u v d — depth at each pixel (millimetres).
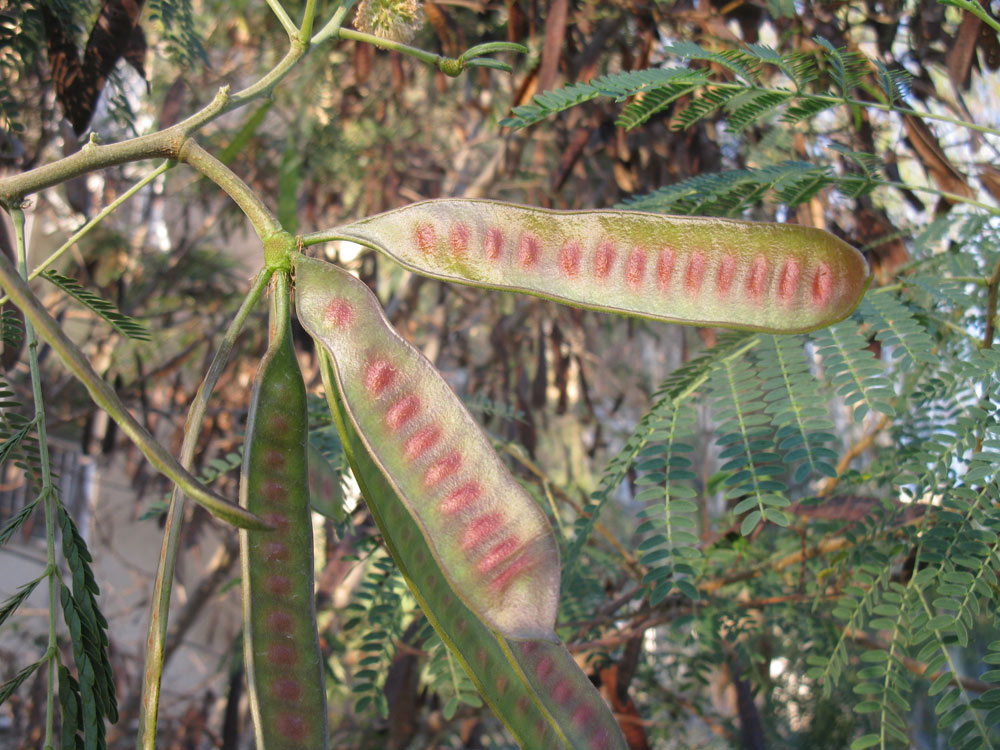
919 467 279
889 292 316
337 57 882
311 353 844
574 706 186
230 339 183
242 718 1020
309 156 945
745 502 253
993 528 258
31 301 145
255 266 1432
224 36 982
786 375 275
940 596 252
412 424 175
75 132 409
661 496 269
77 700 193
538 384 885
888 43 510
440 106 987
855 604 292
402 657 549
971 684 294
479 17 696
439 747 743
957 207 471
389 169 938
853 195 332
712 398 283
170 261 1153
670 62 600
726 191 328
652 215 194
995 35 404
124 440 1042
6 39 426
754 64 318
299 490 183
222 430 975
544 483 478
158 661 166
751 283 187
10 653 1206
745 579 492
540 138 825
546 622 156
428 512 167
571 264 194
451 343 1110
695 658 585
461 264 193
